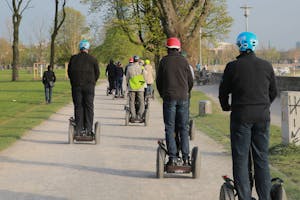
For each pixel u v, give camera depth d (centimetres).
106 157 1331
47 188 984
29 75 11225
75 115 1537
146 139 1678
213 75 6328
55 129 1964
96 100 3678
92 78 1505
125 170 1159
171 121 1048
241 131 699
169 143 1052
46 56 14275
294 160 1232
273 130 1880
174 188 977
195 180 1050
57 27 7031
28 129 1942
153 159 1301
